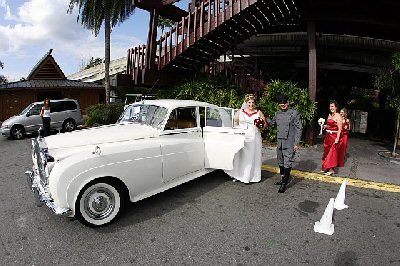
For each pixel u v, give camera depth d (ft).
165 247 11.40
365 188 18.16
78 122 48.42
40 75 73.61
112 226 13.03
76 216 12.32
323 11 31.37
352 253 11.13
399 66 24.00
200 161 17.58
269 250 11.25
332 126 19.80
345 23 38.06
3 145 35.27
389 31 40.06
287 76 62.34
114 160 12.91
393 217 14.24
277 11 32.58
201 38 30.83
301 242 11.85
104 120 45.57
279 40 51.26
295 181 19.29
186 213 14.39
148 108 17.30
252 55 56.75
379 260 10.70
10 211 14.55
